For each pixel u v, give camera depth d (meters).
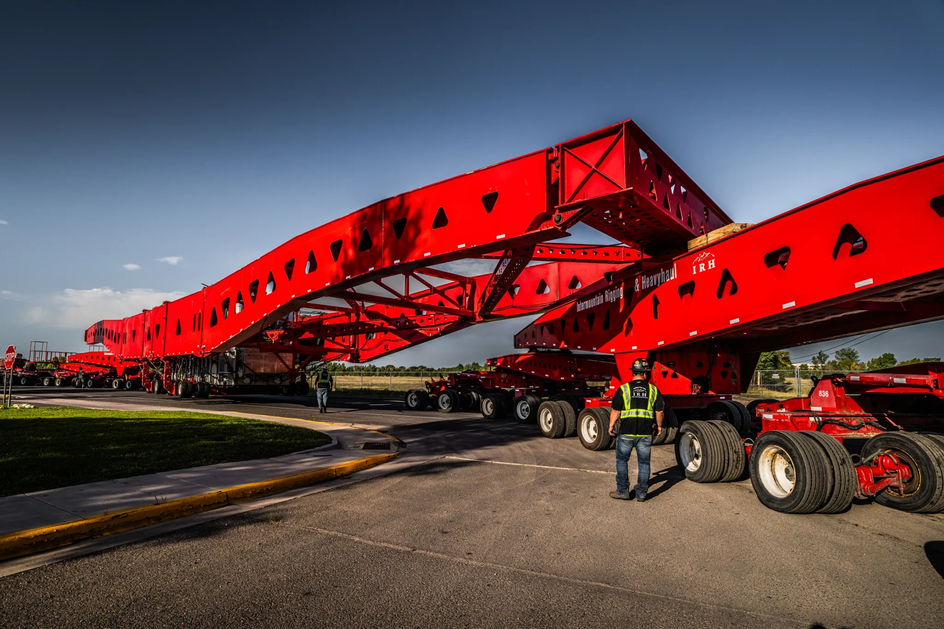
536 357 19.00
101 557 4.74
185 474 7.78
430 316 19.58
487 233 11.06
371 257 13.32
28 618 3.54
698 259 10.31
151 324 31.25
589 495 7.16
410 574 4.37
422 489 7.52
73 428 12.49
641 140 9.94
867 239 7.02
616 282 13.03
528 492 7.32
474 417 19.12
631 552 4.93
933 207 6.30
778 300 8.44
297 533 5.47
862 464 6.74
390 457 10.09
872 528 5.71
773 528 5.69
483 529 5.62
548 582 4.21
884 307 8.48
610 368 17.28
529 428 15.36
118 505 5.95
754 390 27.97
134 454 9.09
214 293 22.00
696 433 8.03
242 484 7.10
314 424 15.68
